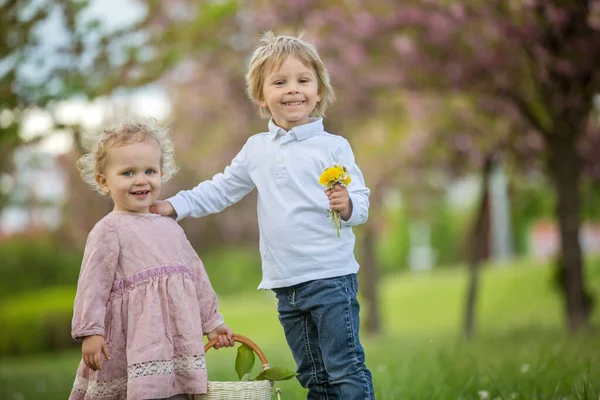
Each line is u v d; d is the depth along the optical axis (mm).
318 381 3760
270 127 3807
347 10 11125
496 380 5156
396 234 35344
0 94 7352
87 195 21266
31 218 21203
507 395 4609
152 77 7906
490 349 8984
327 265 3590
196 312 3436
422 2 10453
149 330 3299
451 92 11516
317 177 3666
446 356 6844
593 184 13656
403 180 16594
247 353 3566
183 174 20969
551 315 15852
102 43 7656
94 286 3326
